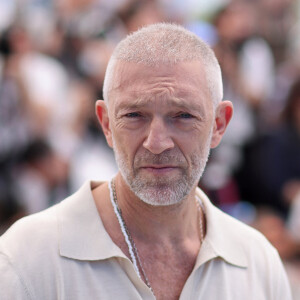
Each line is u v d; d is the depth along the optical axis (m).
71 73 7.93
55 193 7.27
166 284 3.05
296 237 7.37
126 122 2.84
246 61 9.33
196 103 2.84
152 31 2.92
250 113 9.02
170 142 2.79
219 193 7.86
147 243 3.08
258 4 10.05
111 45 8.34
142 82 2.79
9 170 7.00
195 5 9.49
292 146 8.43
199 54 2.93
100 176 7.61
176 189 2.85
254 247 3.37
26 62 7.50
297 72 9.51
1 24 7.59
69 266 2.88
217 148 8.27
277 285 3.32
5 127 7.17
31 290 2.81
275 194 8.36
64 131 7.52
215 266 3.16
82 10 8.30
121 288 2.88
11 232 3.00
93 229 2.99
